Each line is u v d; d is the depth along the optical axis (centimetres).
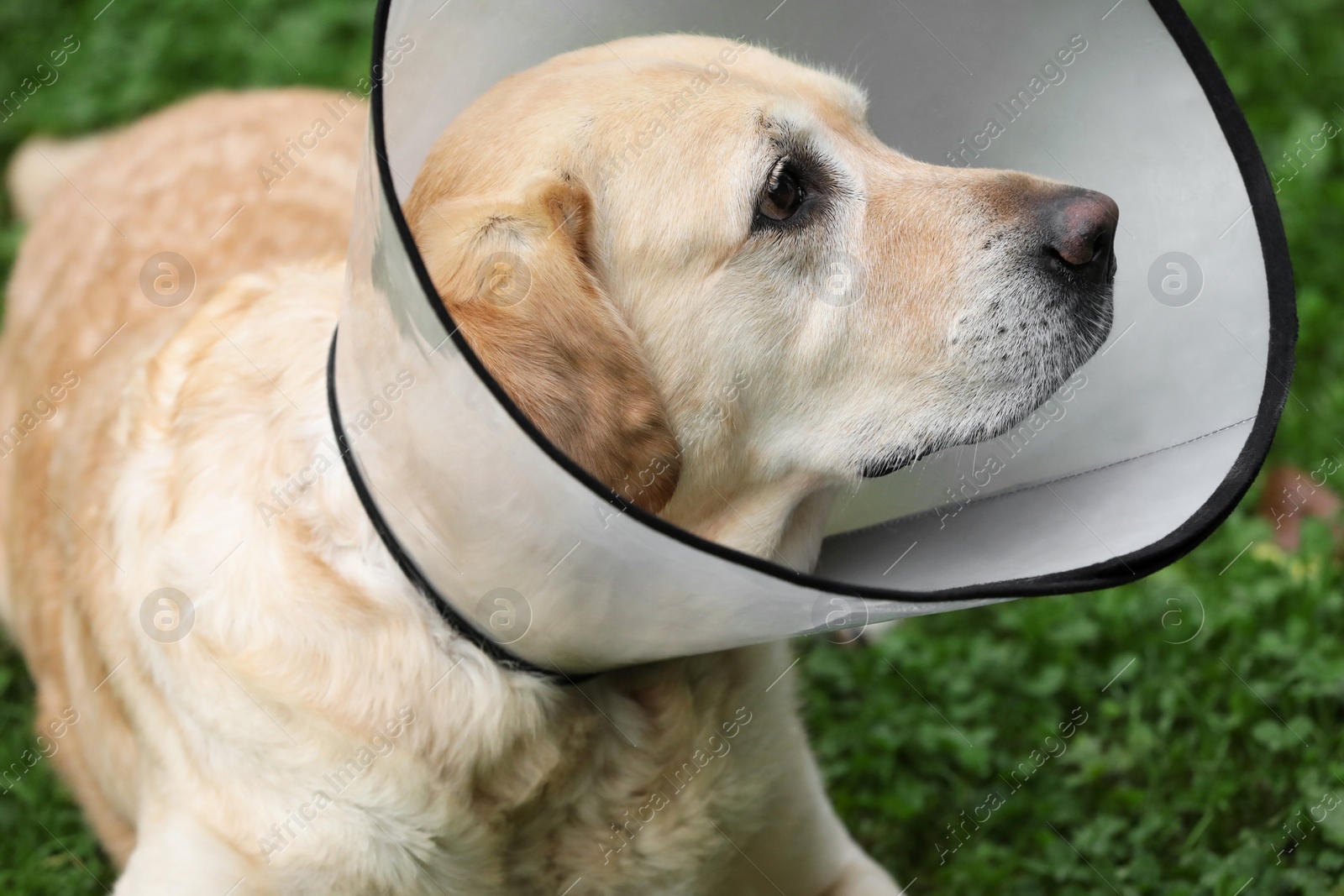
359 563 114
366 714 113
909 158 122
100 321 136
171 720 117
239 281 124
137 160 144
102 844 133
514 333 114
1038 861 132
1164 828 132
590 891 118
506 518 107
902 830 134
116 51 198
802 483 121
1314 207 163
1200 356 117
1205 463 114
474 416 105
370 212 107
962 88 126
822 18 128
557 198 115
